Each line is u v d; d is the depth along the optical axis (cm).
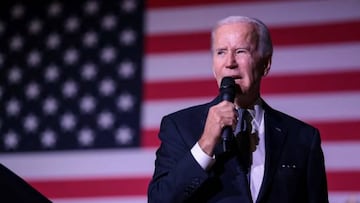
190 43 974
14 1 1042
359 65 916
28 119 998
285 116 455
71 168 971
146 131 959
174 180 386
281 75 932
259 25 431
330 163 903
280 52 939
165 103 962
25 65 1016
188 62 968
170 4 992
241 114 429
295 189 407
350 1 935
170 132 432
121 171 957
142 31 993
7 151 993
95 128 976
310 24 941
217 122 374
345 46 925
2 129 1002
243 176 396
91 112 982
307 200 420
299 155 425
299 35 941
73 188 965
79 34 1012
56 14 1025
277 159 415
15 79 1013
